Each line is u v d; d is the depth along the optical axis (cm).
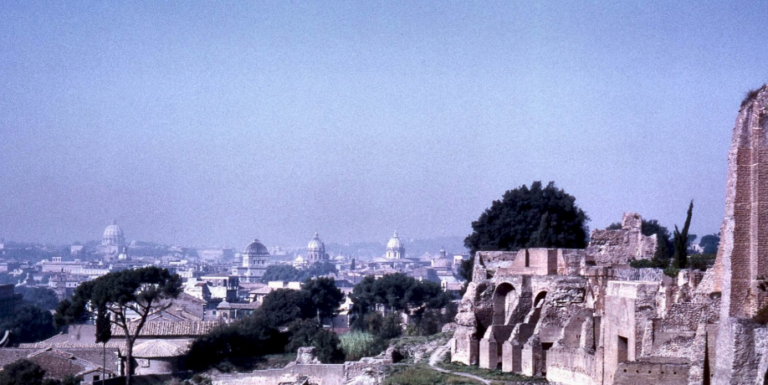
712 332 8456
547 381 11400
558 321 11875
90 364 17438
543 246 15175
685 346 9100
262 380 15412
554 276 12381
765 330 7625
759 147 8081
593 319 11069
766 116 8100
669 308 9269
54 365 17000
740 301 8025
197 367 16662
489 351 12400
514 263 13175
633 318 9562
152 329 18325
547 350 11625
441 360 13325
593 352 10850
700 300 9169
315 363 15588
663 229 17400
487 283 13150
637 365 9000
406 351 14825
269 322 18375
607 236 12781
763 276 7988
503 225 16075
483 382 11538
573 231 15938
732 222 8144
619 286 10088
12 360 18462
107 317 16462
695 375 8462
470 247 16700
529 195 16125
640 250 12675
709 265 10281
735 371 7756
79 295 17038
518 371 12006
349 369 14400
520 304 12588
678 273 9838
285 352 16975
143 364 16925
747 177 8150
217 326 18138
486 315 13025
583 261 12519
